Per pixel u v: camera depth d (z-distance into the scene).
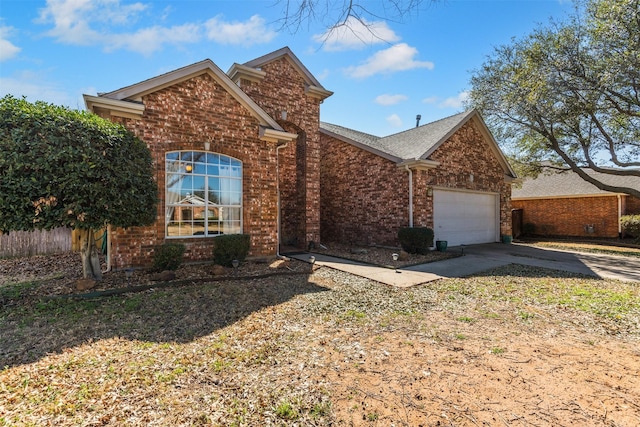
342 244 13.83
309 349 3.60
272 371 3.10
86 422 2.30
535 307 5.28
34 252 10.52
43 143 4.88
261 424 2.34
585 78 10.89
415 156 11.42
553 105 12.00
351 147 14.13
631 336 4.07
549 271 8.41
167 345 3.62
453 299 5.73
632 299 5.73
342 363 3.28
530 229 19.70
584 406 2.56
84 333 3.93
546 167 15.64
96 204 5.34
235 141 8.51
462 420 2.38
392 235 12.22
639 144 12.67
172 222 7.62
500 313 4.96
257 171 8.90
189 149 7.81
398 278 7.31
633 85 10.24
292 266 8.43
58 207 5.12
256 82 11.20
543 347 3.71
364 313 4.88
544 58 11.53
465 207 13.66
